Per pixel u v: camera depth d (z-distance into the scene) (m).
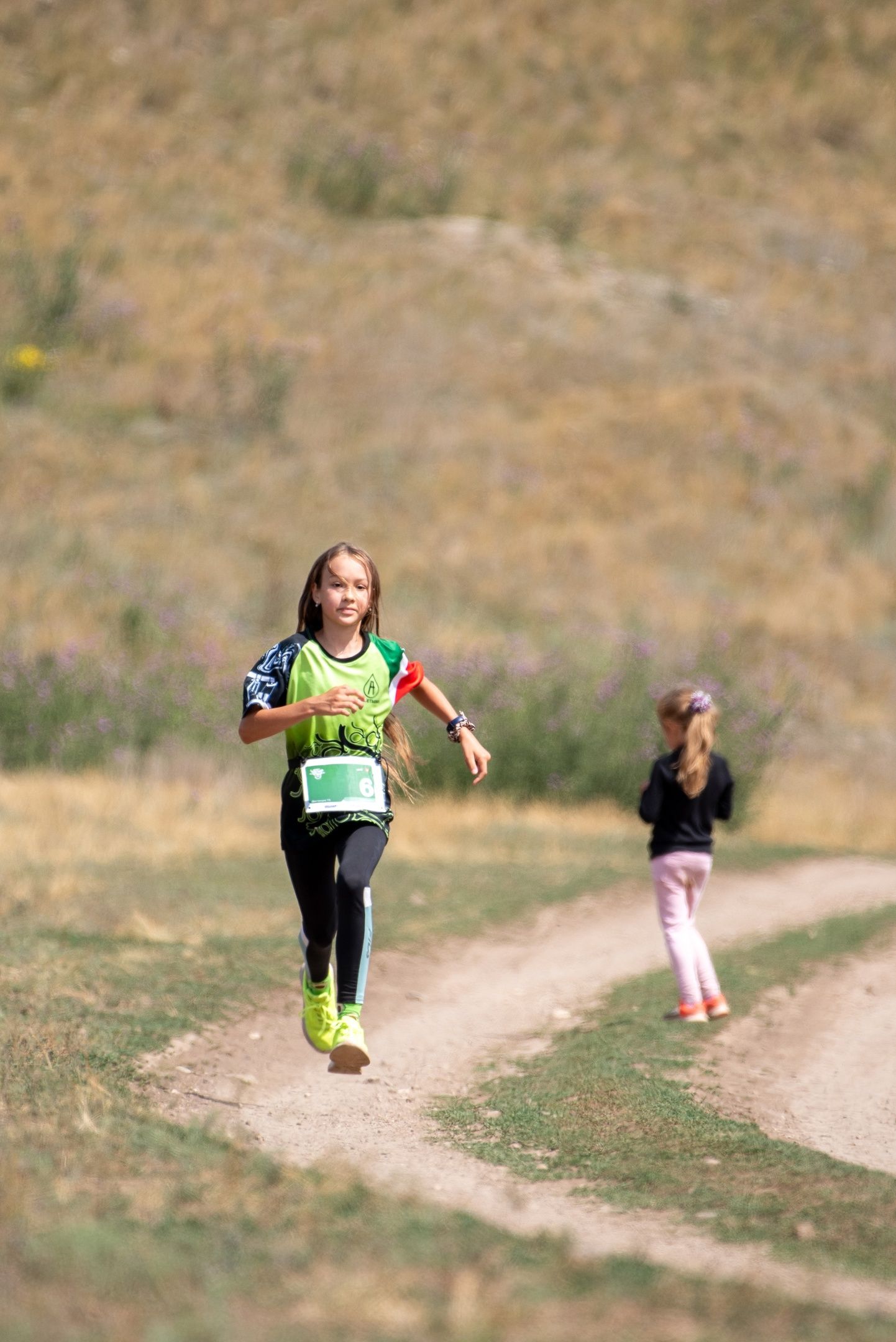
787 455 112.06
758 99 160.75
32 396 108.31
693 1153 18.89
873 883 46.66
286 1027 25.72
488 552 100.50
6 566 89.00
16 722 63.47
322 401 113.12
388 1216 13.45
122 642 79.75
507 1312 10.62
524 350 120.88
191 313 117.62
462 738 17.70
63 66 143.50
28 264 114.81
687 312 128.75
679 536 104.62
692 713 27.11
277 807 55.69
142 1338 9.66
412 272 127.50
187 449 106.06
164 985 27.34
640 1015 27.66
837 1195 16.70
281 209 133.50
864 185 151.88
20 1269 10.91
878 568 104.50
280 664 16.92
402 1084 23.09
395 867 43.72
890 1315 11.72
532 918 38.00
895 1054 25.41
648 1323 10.75
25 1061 20.52
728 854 51.34
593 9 168.50
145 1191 13.75
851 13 173.75
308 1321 10.29
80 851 42.03
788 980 30.95
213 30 153.62
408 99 151.12
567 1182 17.53
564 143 150.12
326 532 99.94
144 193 130.38
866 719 88.06
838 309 132.88
